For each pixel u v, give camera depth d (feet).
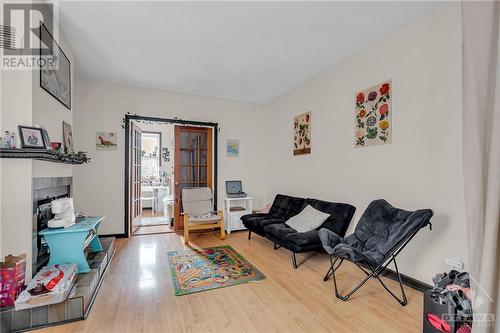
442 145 7.09
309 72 12.04
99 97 13.26
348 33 8.64
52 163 7.57
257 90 14.71
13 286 5.69
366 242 7.79
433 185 7.29
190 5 7.12
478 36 4.48
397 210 7.54
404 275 8.07
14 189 6.10
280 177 15.60
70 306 5.90
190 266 9.41
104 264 8.63
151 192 24.22
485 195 4.40
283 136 15.33
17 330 5.51
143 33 8.60
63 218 7.32
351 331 5.65
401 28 8.26
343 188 10.61
